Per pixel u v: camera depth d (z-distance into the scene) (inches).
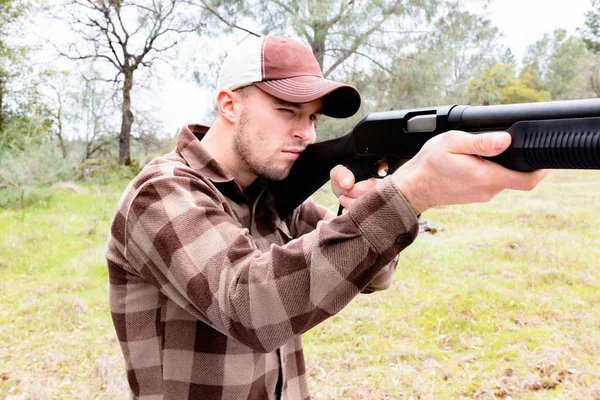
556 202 400.2
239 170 47.6
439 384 137.9
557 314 180.2
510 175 29.1
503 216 354.9
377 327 176.2
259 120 44.6
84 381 145.3
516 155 29.6
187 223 36.0
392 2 403.9
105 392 138.8
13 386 141.4
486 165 28.5
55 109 669.3
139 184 41.4
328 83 43.7
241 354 44.3
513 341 160.7
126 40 780.0
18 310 198.1
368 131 47.0
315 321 31.5
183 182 39.2
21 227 342.0
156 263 36.9
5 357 159.8
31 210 414.6
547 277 217.6
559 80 1326.3
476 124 36.7
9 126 594.9
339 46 417.1
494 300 192.7
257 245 48.8
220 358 43.4
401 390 135.3
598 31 1055.6
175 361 43.5
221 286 33.0
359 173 49.1
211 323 35.4
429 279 223.5
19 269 251.6
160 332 44.0
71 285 225.3
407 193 30.0
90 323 187.8
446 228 328.5
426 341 165.8
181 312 43.3
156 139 879.1
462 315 178.9
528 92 1167.0
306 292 30.9
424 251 267.0
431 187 29.6
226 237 35.3
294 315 31.2
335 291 30.6
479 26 454.0
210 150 48.1
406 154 44.4
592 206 373.7
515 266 236.5
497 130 34.4
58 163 504.7
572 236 285.7
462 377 140.9
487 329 172.1
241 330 32.6
